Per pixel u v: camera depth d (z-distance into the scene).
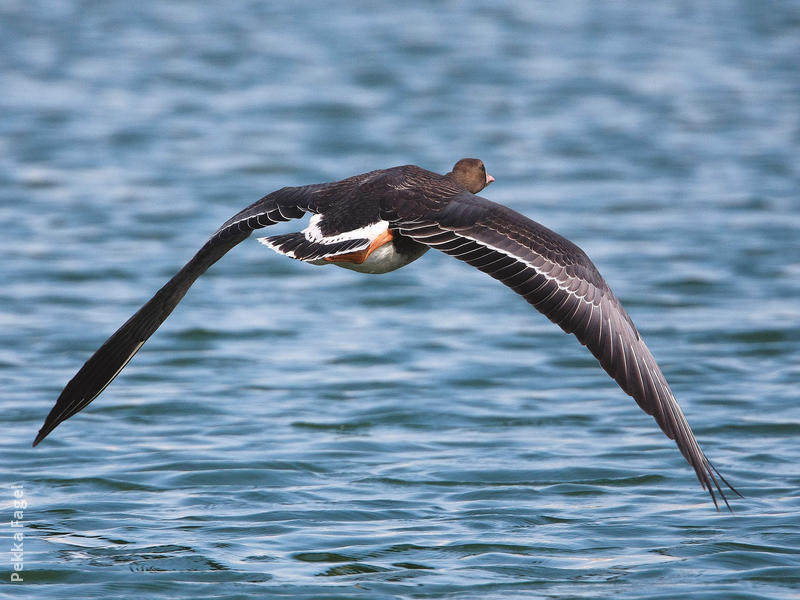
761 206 25.53
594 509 10.47
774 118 35.00
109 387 14.75
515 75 40.62
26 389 14.48
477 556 9.27
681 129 33.66
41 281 19.86
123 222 24.08
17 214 24.67
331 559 9.19
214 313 18.64
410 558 9.22
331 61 42.47
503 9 53.88
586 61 43.12
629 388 6.73
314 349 16.58
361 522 10.11
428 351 16.45
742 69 42.12
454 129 33.06
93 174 28.36
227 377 15.22
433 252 23.45
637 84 39.56
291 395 14.40
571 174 28.58
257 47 44.69
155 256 21.61
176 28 48.53
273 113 35.12
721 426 13.09
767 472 11.54
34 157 29.88
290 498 10.76
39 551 9.33
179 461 11.82
